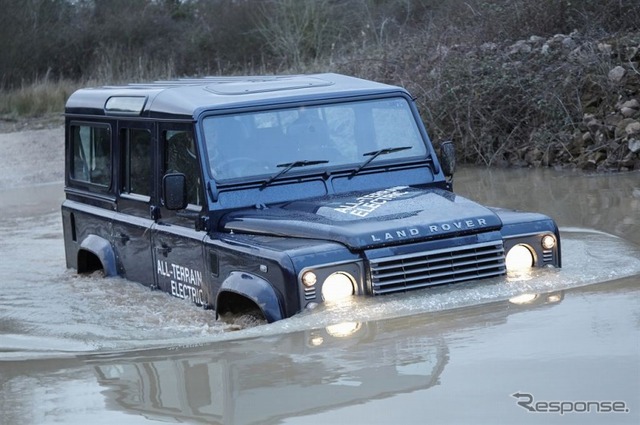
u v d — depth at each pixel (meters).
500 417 5.65
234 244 8.55
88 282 11.17
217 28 42.78
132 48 45.06
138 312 9.55
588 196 14.63
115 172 10.88
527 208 14.06
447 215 8.41
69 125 12.17
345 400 6.16
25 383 7.45
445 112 20.11
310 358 7.07
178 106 9.51
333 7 35.97
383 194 9.06
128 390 6.95
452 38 22.77
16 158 26.73
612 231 11.76
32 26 45.69
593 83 18.81
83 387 7.17
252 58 38.62
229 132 9.22
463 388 6.16
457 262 8.27
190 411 6.32
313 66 29.61
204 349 7.75
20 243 14.75
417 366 6.64
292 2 35.56
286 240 8.37
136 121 10.30
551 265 8.79
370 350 7.09
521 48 20.75
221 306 8.71
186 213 9.35
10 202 20.19
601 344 6.77
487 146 19.52
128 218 10.58
